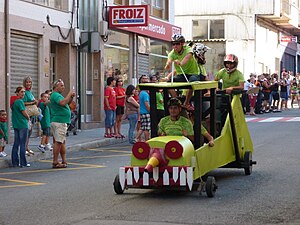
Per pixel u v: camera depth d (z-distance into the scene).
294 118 32.88
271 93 38.91
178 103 11.95
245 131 14.41
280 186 12.68
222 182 13.26
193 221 9.65
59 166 16.47
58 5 25.53
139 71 33.16
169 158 11.21
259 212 10.27
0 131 17.78
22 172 15.81
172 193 12.04
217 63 49.91
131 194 12.02
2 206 11.17
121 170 11.51
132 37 32.12
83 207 10.88
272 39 55.78
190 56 12.99
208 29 50.22
